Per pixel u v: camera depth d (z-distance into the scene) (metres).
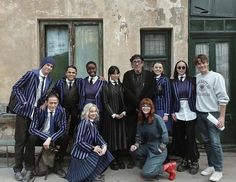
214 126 5.76
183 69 6.18
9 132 7.12
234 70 7.47
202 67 5.88
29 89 5.85
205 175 6.05
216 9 7.44
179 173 6.16
